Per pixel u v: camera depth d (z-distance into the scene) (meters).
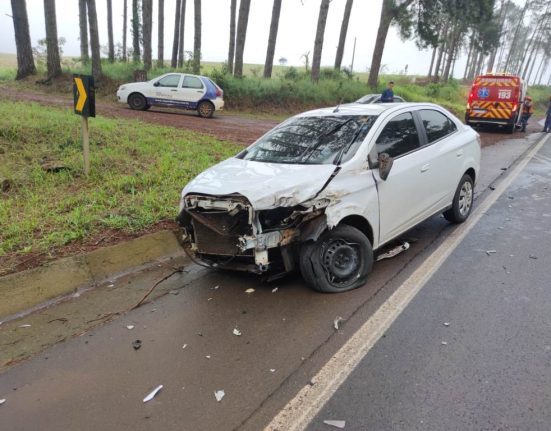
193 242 4.67
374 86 29.16
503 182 9.26
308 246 4.24
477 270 4.86
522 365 3.18
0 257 4.82
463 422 2.65
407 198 5.05
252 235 4.09
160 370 3.32
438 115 6.04
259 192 4.03
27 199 6.40
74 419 2.84
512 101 20.05
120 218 5.79
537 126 26.48
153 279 4.91
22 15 23.70
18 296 4.30
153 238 5.50
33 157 7.79
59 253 4.94
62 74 22.98
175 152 9.32
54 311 4.25
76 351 3.61
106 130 10.18
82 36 33.91
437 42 26.69
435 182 5.57
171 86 17.70
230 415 2.82
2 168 7.15
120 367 3.38
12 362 3.48
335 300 4.26
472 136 6.50
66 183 7.06
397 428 2.63
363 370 3.19
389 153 4.89
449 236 5.96
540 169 10.77
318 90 25.28
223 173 4.62
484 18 26.72
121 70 24.41
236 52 25.80
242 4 25.17
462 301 4.16
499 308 4.01
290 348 3.52
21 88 21.94
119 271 5.05
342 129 4.94
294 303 4.25
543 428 2.58
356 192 4.36
